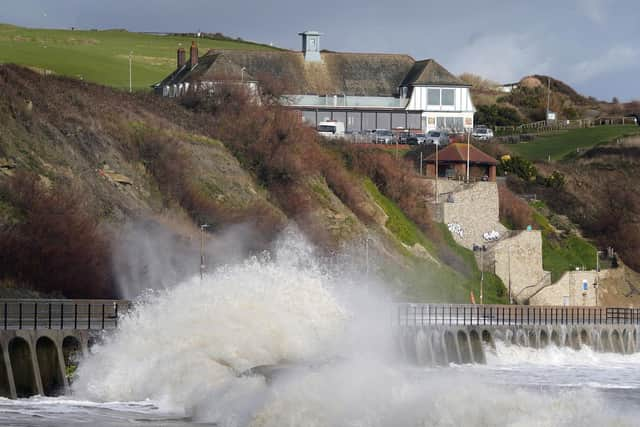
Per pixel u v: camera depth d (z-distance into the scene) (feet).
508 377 519.19
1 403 382.01
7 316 449.06
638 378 550.77
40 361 408.67
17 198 567.18
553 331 638.53
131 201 653.30
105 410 372.99
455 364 562.25
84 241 563.07
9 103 650.02
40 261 532.32
